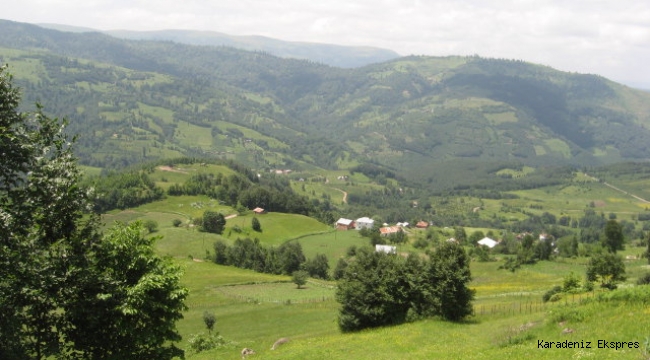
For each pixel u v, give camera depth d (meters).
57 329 21.25
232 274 133.38
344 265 144.88
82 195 21.27
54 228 20.91
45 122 21.03
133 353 22.97
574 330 29.05
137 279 23.31
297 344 49.03
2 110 19.61
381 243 196.25
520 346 28.75
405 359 33.38
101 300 21.41
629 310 29.36
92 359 22.20
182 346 59.47
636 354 21.30
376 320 54.66
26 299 19.64
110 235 23.61
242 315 81.12
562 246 172.25
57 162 20.92
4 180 19.83
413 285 53.38
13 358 19.22
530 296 74.62
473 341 37.78
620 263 75.06
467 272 52.25
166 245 166.00
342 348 41.94
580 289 66.56
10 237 19.12
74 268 20.67
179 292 23.56
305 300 93.81
